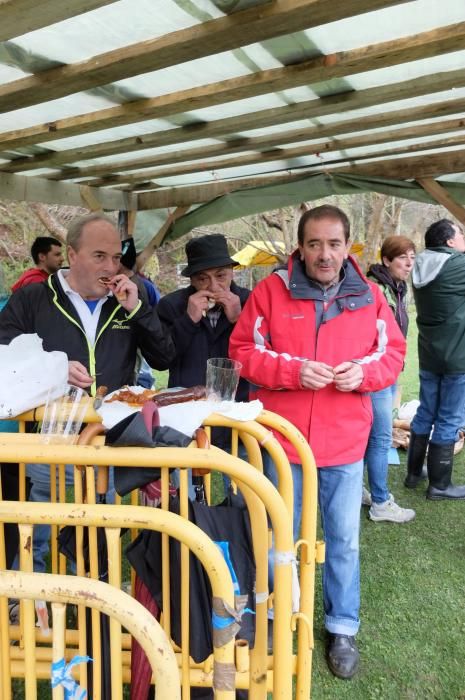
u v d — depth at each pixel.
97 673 1.14
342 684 1.89
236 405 1.31
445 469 3.32
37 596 0.83
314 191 4.27
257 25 1.38
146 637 0.81
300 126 2.83
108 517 0.96
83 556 1.22
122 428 1.08
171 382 2.39
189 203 4.98
